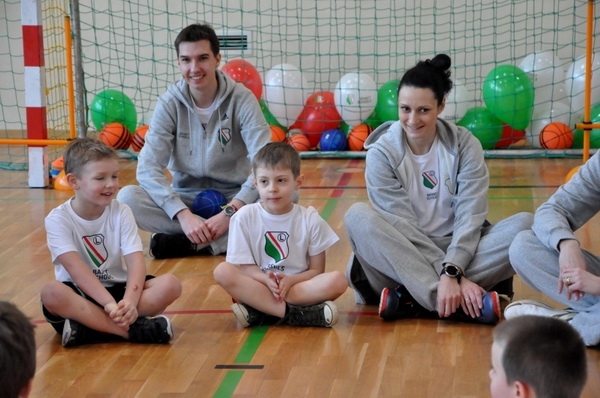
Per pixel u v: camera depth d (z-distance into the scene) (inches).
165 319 117.4
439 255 127.9
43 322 126.6
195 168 167.9
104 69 302.7
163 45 289.7
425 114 126.0
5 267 154.3
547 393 57.4
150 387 103.3
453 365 108.8
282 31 299.0
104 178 116.7
